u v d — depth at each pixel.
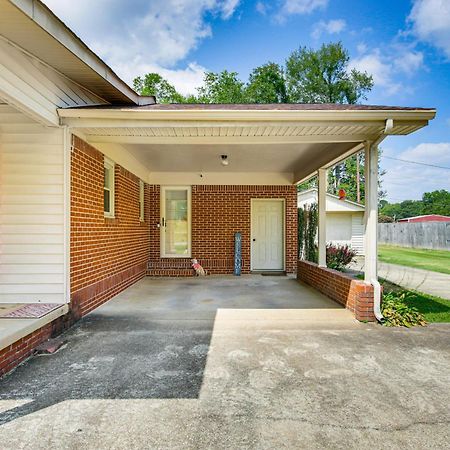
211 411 2.60
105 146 5.97
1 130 4.52
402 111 4.39
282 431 2.36
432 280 9.41
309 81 32.69
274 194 10.03
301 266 8.64
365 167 5.18
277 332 4.47
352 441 2.26
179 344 4.02
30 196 4.55
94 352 3.77
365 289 4.97
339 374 3.24
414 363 3.51
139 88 30.80
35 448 2.18
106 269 6.20
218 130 4.77
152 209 9.97
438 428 2.40
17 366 3.39
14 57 3.58
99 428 2.38
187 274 9.55
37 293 4.55
